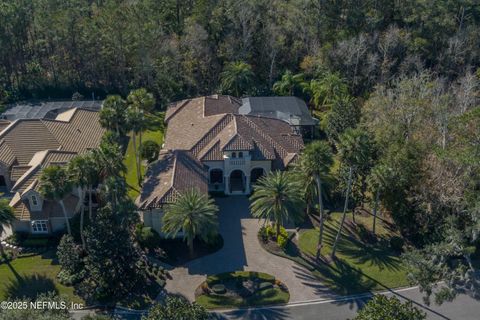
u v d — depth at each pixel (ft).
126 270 170.40
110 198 179.93
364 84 320.50
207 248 194.18
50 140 241.14
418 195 194.29
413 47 319.27
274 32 334.03
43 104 312.29
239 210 219.41
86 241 177.47
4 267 182.60
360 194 213.66
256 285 176.35
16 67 342.23
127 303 167.32
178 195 195.21
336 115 256.52
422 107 225.97
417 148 201.46
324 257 192.24
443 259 174.09
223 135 233.35
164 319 128.77
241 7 340.80
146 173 219.00
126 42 320.91
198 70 336.70
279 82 322.75
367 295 173.99
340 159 177.37
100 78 345.10
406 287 178.40
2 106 314.76
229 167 223.92
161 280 177.58
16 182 215.72
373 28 335.47
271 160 227.61
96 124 272.72
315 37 340.59
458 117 202.90
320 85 304.91
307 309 167.32
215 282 176.76
